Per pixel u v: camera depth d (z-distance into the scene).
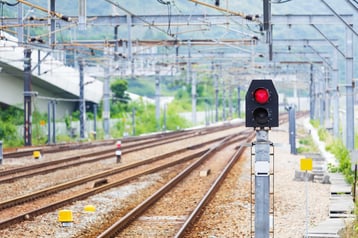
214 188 34.91
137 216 27.30
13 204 30.12
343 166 42.06
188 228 24.41
